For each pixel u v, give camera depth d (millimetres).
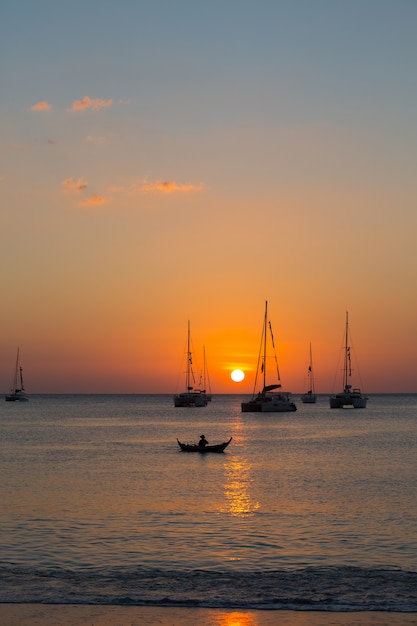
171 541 34250
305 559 31000
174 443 98188
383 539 34812
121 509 43156
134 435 115312
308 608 23844
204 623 22547
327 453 82938
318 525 38188
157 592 25531
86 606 24062
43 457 77875
